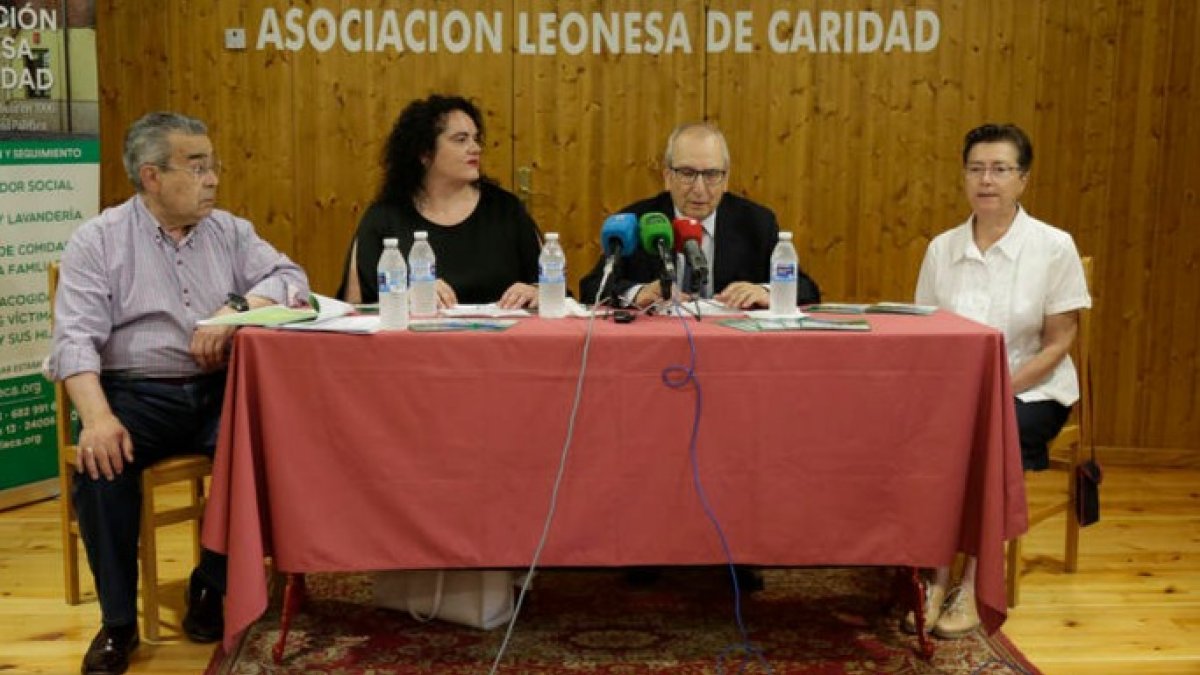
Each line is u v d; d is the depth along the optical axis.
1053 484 4.66
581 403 2.67
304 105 4.82
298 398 2.66
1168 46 4.61
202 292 3.11
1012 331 3.41
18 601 3.37
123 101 4.80
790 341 2.66
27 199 4.16
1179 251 4.71
